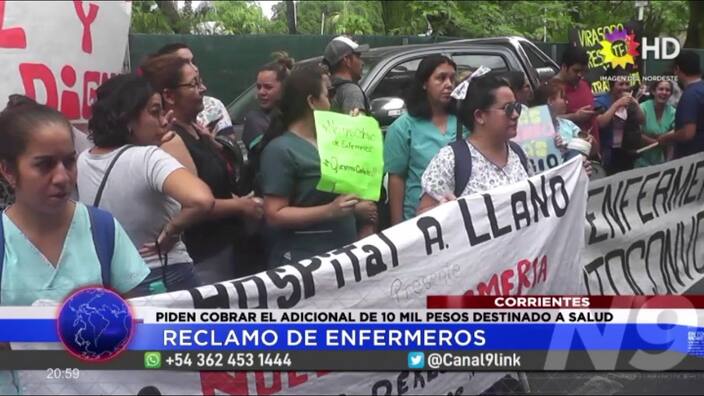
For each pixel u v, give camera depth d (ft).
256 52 23.09
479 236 14.37
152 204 13.67
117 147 13.78
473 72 17.94
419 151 16.06
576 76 19.22
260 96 17.44
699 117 19.92
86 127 14.47
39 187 12.38
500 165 15.16
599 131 19.66
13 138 12.30
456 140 15.42
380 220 16.66
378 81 19.92
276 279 13.46
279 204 14.71
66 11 14.08
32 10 13.80
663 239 18.53
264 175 14.75
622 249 18.03
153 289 13.76
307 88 14.67
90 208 12.89
